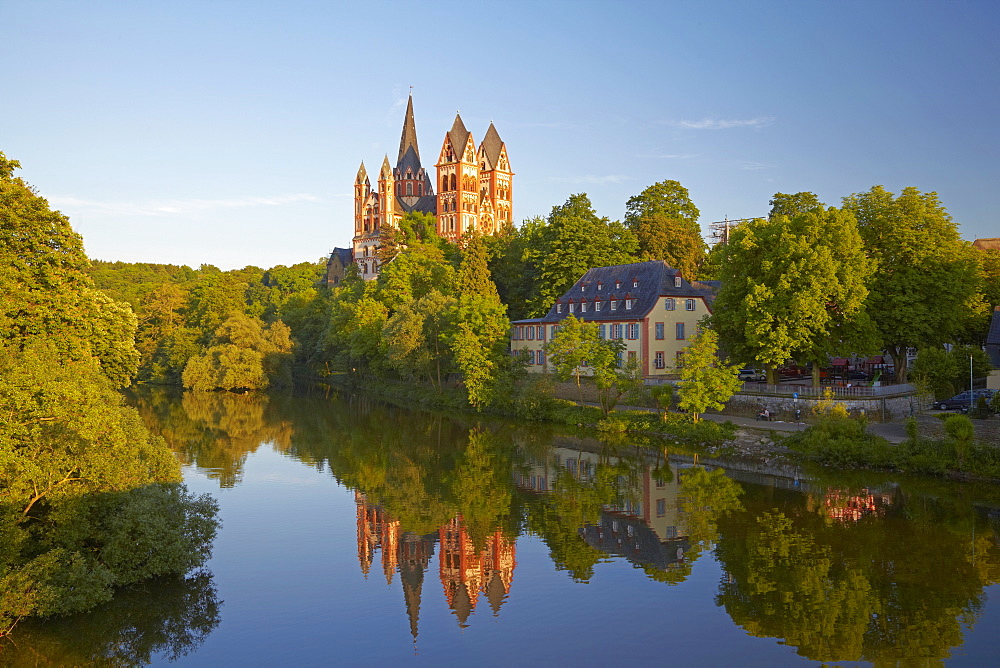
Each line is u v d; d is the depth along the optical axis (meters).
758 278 53.34
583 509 37.69
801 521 34.41
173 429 65.00
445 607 25.86
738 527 33.88
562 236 84.00
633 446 53.38
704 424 51.84
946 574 27.67
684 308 70.12
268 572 29.33
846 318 51.44
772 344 50.72
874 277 54.56
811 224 52.59
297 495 41.28
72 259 36.69
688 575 28.34
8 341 31.83
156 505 26.81
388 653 22.61
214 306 112.75
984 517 33.97
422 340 80.88
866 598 25.80
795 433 47.53
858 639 22.88
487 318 72.50
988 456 38.59
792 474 43.41
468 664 21.66
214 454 53.34
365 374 104.88
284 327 107.12
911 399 50.88
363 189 188.88
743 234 56.12
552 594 26.91
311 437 60.72
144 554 26.25
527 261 96.06
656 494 40.22
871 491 38.97
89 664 21.61
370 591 27.39
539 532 34.19
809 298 49.03
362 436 61.06
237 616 25.17
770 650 22.36
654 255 88.56
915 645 22.48
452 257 120.06
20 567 22.91
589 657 22.11
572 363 62.03
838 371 72.44
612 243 86.06
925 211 54.38
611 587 27.45
